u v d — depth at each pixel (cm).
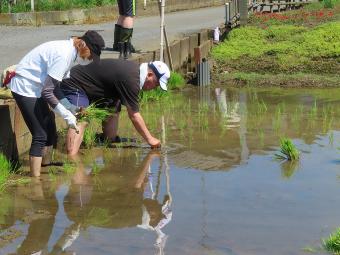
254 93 1320
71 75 823
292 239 602
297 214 654
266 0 2592
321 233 614
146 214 656
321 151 856
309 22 2142
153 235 610
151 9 2641
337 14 2269
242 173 771
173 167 793
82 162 809
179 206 675
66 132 909
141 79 825
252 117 1061
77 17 2069
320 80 1451
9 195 699
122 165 799
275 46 1744
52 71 711
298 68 1598
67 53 711
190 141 902
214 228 624
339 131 963
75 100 822
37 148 745
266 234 612
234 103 1195
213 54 1706
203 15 2678
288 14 2292
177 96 1267
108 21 2202
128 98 833
